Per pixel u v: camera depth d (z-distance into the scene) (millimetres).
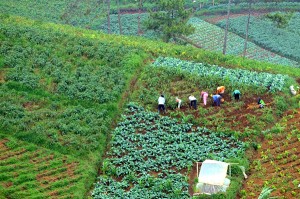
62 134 37969
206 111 40969
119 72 45250
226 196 32250
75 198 32625
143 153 36969
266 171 35031
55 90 42406
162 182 33969
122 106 41906
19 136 37281
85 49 48000
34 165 34969
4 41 47906
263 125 39469
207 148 37156
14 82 42594
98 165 36156
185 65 47531
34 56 46312
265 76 45750
